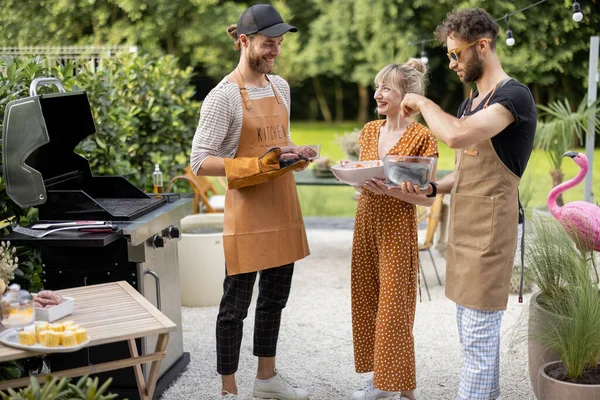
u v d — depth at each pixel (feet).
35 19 53.11
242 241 11.44
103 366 9.05
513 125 9.75
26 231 10.91
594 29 46.09
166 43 59.26
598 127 21.76
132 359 9.15
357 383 13.16
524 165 10.15
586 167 13.62
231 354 11.92
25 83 13.43
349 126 69.46
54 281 11.73
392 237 11.20
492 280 10.21
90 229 10.89
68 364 11.84
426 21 54.13
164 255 12.67
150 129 21.16
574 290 11.03
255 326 12.23
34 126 10.95
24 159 11.02
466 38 9.87
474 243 10.30
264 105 11.46
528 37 46.68
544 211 21.72
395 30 54.34
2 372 11.08
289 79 62.80
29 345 8.25
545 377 10.59
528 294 18.11
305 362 14.20
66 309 9.24
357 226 11.64
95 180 13.10
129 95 20.88
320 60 59.93
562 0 45.29
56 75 16.81
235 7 57.06
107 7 53.57
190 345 14.98
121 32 53.88
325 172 22.67
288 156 10.77
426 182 10.36
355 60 59.31
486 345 10.43
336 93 71.10
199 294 17.67
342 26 58.34
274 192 11.58
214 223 19.10
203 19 56.39
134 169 19.44
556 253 12.01
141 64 21.89
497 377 10.56
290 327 16.25
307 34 61.46
